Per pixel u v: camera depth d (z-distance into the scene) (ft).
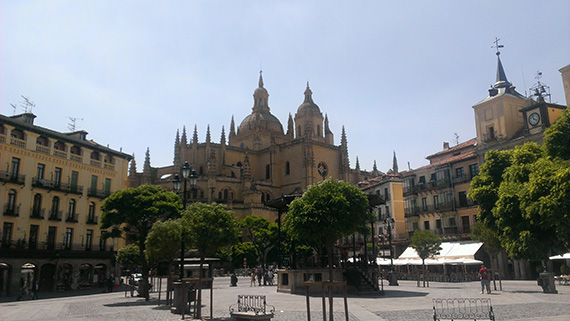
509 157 127.13
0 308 98.12
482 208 124.16
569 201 80.18
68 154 181.98
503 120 184.75
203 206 124.57
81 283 177.06
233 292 125.80
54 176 174.81
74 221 180.04
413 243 152.25
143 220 126.00
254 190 312.71
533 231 100.27
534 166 97.50
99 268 191.31
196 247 121.49
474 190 126.11
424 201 220.43
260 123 398.01
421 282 166.09
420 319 61.05
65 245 175.22
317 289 110.63
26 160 164.04
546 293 99.60
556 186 82.28
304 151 342.23
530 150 115.65
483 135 194.08
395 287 134.92
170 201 131.03
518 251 101.30
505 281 160.56
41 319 71.61
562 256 130.21
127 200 124.77
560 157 99.30
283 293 115.65
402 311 70.90
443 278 169.17
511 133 184.44
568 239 84.69
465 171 199.62
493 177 126.11
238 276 241.14
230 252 257.55
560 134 100.32
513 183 106.73
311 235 84.89
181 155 343.67
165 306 91.45
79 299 123.13
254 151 375.66
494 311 68.23
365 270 111.14
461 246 178.70
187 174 96.63
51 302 113.60
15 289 152.66
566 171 81.05
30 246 161.89
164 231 93.35
